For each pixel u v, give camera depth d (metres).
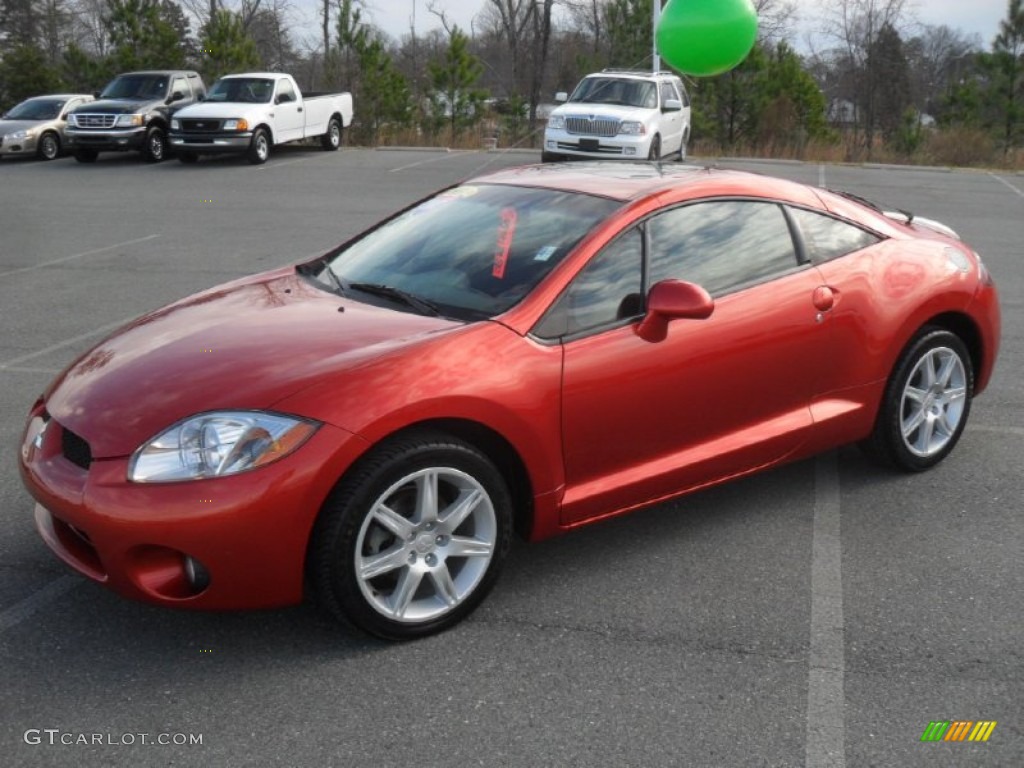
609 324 3.77
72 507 3.14
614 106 19.45
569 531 3.83
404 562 3.36
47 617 3.57
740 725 3.00
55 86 30.98
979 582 3.90
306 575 3.27
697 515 4.49
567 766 2.81
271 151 24.48
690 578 3.91
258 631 3.50
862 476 4.95
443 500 3.51
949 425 5.02
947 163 25.09
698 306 3.65
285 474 3.09
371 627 3.34
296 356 3.41
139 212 14.57
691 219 4.13
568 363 3.62
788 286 4.27
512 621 3.59
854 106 32.16
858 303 4.48
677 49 8.48
